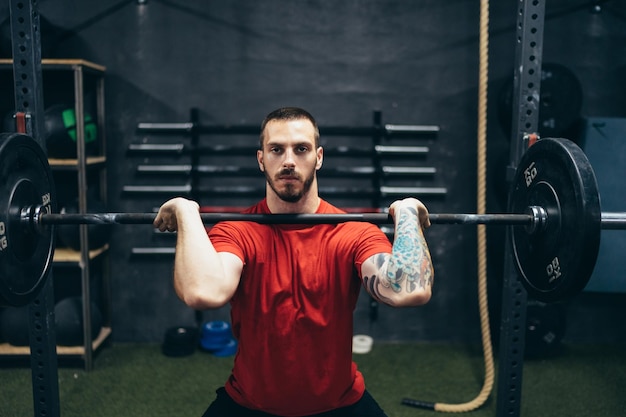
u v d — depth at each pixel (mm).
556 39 2926
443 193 2957
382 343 3035
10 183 1320
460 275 3010
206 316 3006
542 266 1411
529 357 2840
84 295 2582
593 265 1245
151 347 2943
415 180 2965
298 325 1230
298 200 1286
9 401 2322
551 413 2268
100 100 2801
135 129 2893
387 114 2928
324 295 1237
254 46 2873
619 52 2938
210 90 2889
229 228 1271
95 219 1374
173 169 2875
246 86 2895
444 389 2494
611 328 3062
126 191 2912
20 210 1363
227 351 2834
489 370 2330
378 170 2908
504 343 1794
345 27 2881
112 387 2459
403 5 2875
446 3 2875
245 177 2932
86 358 2615
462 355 2879
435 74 2912
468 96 2926
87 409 2258
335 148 2930
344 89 2910
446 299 3023
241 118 2910
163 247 2963
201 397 2375
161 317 2994
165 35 2854
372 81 2908
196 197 2920
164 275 2973
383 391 2467
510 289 1769
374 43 2891
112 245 2949
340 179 2947
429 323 3039
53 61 2443
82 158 2496
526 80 1693
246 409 1315
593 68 2943
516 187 1561
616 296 3033
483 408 2311
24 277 1392
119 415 2215
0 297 1269
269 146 1250
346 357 1282
